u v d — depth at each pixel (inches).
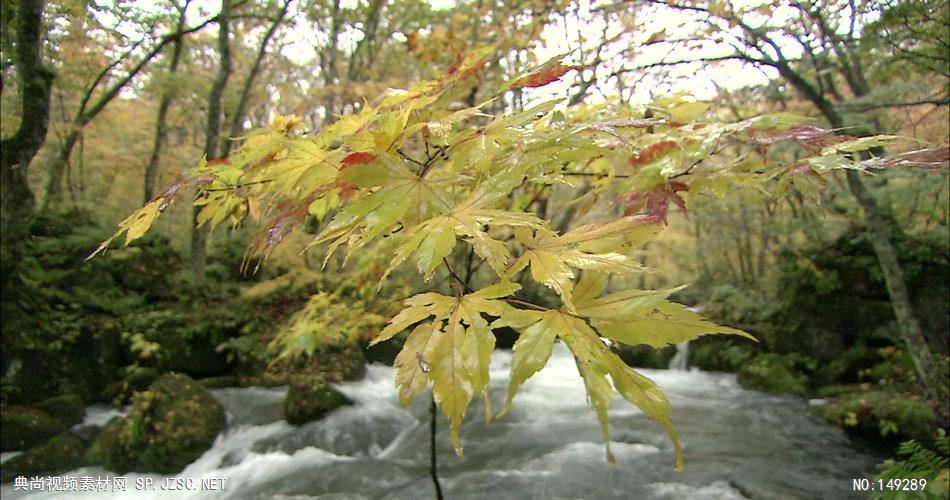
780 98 220.7
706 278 589.6
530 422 262.4
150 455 213.2
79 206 404.2
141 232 49.3
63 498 188.9
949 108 196.7
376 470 215.3
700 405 298.4
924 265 335.0
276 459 224.7
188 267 381.1
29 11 242.2
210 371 317.1
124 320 306.0
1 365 253.3
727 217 458.6
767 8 114.7
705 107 66.9
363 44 448.5
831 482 199.6
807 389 325.1
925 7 126.0
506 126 38.4
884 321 335.6
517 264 34.4
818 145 50.6
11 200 252.4
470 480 204.4
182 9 354.0
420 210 34.9
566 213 163.8
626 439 239.9
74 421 249.3
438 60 137.4
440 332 30.5
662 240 465.4
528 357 28.0
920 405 236.5
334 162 41.1
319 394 270.4
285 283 314.3
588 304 31.9
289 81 508.1
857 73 248.2
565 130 41.7
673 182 55.1
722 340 384.8
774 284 395.9
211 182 49.8
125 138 565.6
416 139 48.6
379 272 139.0
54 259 322.0
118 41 327.9
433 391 28.1
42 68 249.9
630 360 398.0
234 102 528.4
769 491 190.7
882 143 45.5
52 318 285.1
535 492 192.7
